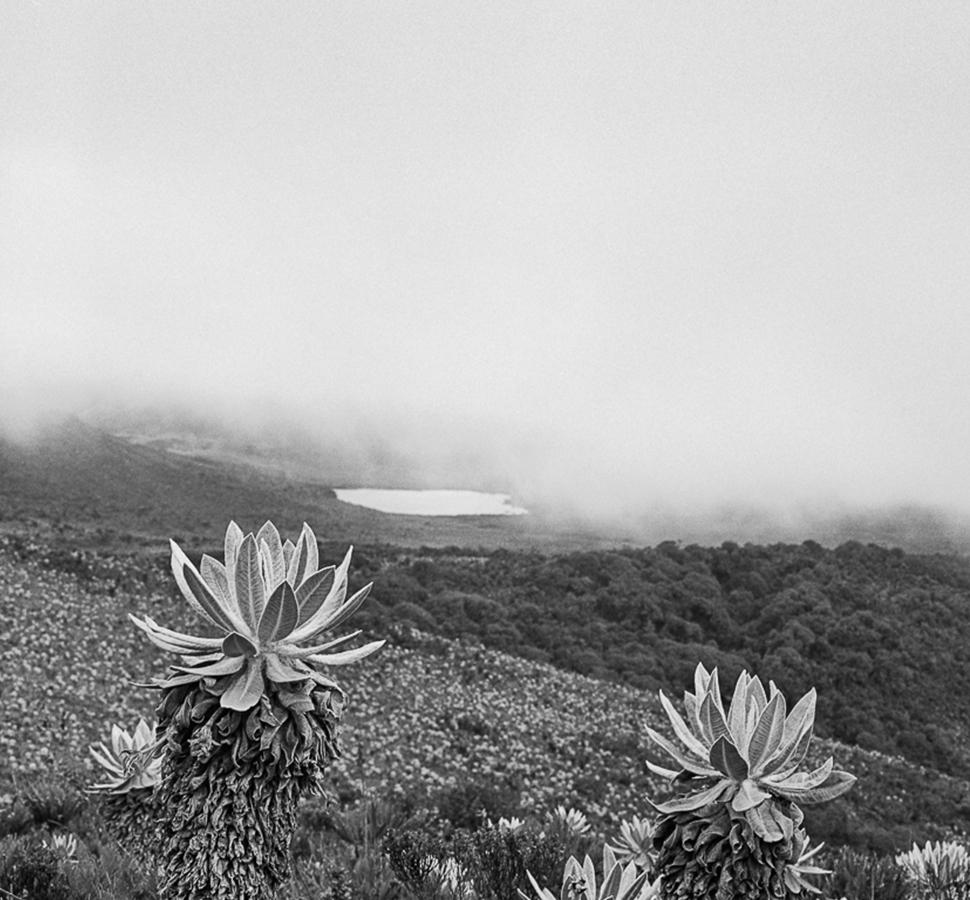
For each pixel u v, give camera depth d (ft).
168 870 8.98
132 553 158.51
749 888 9.62
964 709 142.72
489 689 113.60
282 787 9.04
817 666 144.97
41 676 79.92
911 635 155.94
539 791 79.97
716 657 146.61
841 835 79.87
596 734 103.40
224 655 9.22
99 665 86.94
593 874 12.55
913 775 110.11
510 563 182.29
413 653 121.08
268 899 9.15
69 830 27.58
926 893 16.78
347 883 16.22
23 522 196.24
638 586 165.48
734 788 9.77
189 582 9.15
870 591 170.09
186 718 8.93
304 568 9.90
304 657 9.25
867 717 134.72
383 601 150.20
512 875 16.03
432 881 16.24
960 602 166.71
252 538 9.26
